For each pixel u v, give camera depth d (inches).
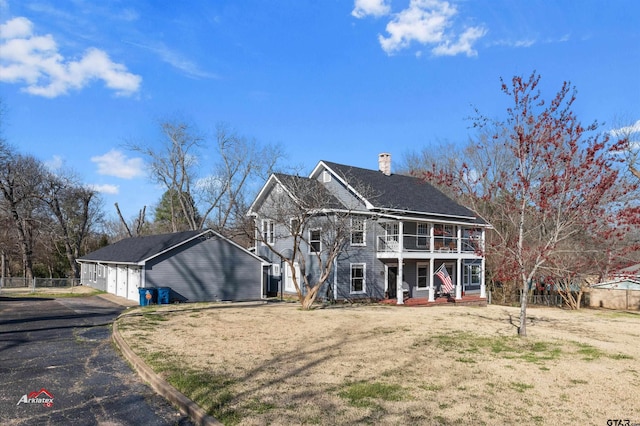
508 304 1259.2
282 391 286.2
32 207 1749.5
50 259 1975.9
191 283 1016.2
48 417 251.6
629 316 866.8
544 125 481.4
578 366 378.6
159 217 2287.2
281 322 608.1
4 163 1557.6
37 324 611.8
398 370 349.1
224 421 233.6
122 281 1110.4
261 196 1123.9
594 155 458.0
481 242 594.2
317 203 846.5
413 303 1008.9
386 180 1172.5
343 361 375.6
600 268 558.9
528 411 262.8
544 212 488.4
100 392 298.2
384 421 238.5
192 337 479.2
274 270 1166.3
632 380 337.4
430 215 1093.1
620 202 584.1
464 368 362.6
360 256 1032.8
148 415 255.9
